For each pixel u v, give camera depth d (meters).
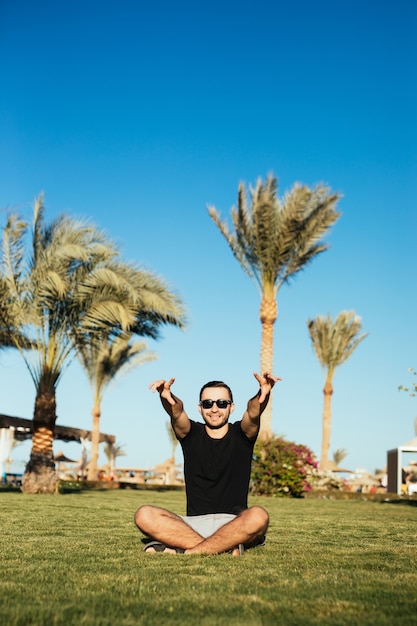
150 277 17.22
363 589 3.07
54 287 16.14
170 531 4.32
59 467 41.31
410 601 2.80
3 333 17.72
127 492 19.42
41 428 17.25
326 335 35.72
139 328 18.22
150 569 3.58
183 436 4.59
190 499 4.56
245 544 4.42
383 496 23.64
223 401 4.46
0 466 26.28
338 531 7.02
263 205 22.06
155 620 2.39
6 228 16.58
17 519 7.59
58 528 6.43
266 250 22.47
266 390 4.41
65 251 16.30
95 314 16.75
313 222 21.75
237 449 4.53
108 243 17.16
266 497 20.50
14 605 2.59
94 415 32.75
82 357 31.25
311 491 23.61
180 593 2.88
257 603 2.70
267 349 22.95
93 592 2.88
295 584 3.16
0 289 16.58
